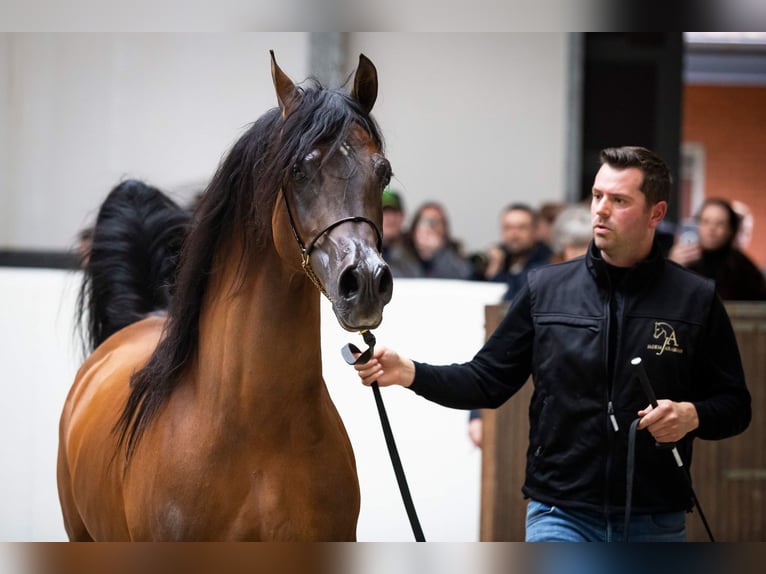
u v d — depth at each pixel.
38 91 13.73
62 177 13.83
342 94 3.93
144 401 4.40
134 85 13.84
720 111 22.81
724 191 22.97
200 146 13.92
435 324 7.79
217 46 13.87
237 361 4.08
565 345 4.53
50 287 8.05
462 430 7.71
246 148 4.19
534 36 14.54
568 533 4.50
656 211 4.52
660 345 4.45
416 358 7.76
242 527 4.10
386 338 7.76
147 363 4.57
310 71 13.87
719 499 7.62
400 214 10.86
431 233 10.86
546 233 10.90
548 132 14.58
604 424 4.45
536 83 14.56
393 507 7.67
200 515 4.11
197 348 4.31
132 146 13.88
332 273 3.66
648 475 4.46
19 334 8.08
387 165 3.83
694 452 7.61
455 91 14.62
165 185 13.90
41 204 13.80
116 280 6.20
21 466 8.04
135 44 13.83
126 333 5.79
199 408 4.19
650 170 4.46
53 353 8.05
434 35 14.55
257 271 4.07
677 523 4.54
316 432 4.17
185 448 4.16
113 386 5.09
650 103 14.34
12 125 13.70
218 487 4.10
